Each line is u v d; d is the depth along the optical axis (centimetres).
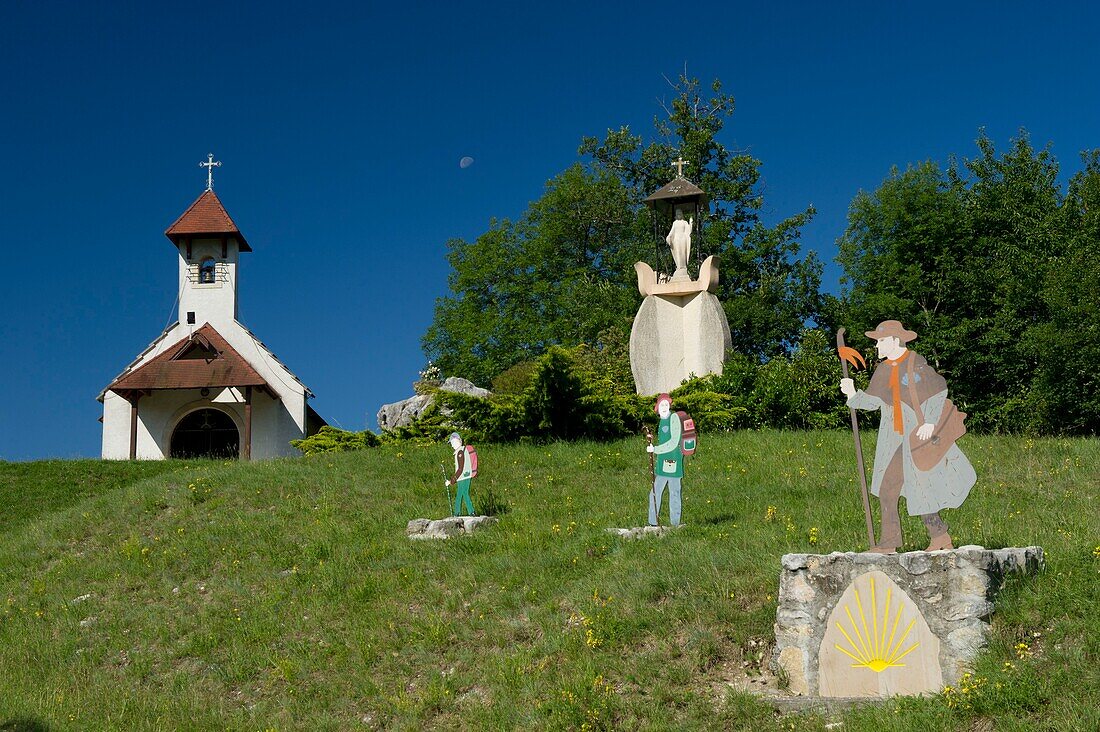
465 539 1633
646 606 1215
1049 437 2172
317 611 1439
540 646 1186
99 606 1595
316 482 2069
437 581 1478
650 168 4625
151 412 4034
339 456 2292
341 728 1117
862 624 1041
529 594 1341
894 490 1117
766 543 1360
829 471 1858
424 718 1109
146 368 4003
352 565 1603
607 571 1356
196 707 1209
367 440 2581
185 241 4234
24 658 1422
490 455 2175
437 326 5069
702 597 1205
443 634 1286
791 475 1842
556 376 2262
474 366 4847
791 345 4253
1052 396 3011
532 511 1781
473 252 5119
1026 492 1670
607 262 4953
